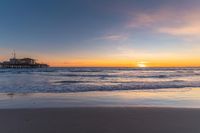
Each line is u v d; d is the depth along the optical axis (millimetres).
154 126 7367
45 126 7305
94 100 14398
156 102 13688
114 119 8289
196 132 6770
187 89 21266
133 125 7484
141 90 20406
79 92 18719
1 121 7844
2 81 31203
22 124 7496
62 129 7016
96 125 7484
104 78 40031
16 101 13719
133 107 10570
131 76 46562
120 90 20391
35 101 13781
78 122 7840
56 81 31844
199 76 47344
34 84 26312
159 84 26234
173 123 7719
